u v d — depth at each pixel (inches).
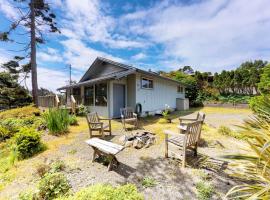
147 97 436.8
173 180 120.0
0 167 166.2
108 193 78.7
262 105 85.7
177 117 414.0
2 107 588.7
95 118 252.1
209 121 353.1
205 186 108.3
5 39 465.4
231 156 70.9
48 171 137.6
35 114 396.2
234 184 110.4
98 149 153.1
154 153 173.9
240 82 784.3
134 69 352.5
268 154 59.9
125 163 152.5
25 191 107.9
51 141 223.1
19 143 183.6
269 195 50.4
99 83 422.9
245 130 80.3
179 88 630.5
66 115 280.4
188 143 144.5
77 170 140.3
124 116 301.6
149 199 99.7
